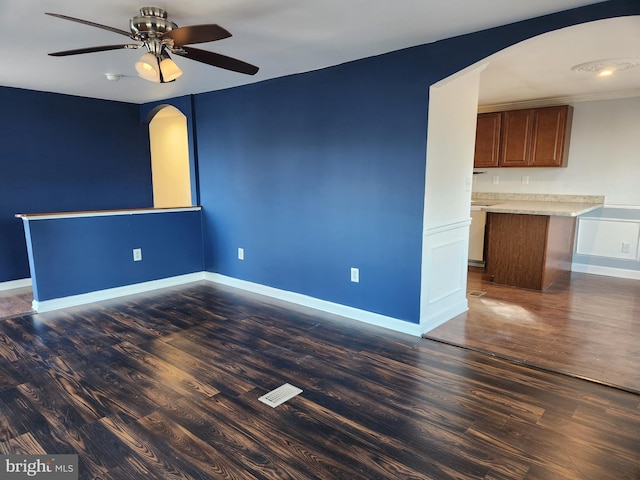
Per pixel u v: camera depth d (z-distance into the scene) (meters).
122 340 3.20
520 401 2.33
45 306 3.90
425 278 3.28
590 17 2.29
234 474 1.77
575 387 2.48
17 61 3.35
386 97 3.22
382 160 3.32
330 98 3.59
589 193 5.08
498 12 2.38
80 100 4.99
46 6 2.25
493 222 4.78
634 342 3.12
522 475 1.76
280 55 3.22
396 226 3.31
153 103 5.34
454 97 3.30
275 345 3.10
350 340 3.20
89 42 2.86
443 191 3.35
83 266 4.12
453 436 2.02
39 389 2.46
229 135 4.54
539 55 3.19
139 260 4.54
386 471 1.79
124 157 5.46
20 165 4.62
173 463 1.84
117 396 2.39
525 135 5.16
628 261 4.95
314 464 1.83
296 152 3.93
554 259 4.72
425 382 2.54
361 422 2.14
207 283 4.97
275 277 4.34
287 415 2.20
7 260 4.64
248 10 2.33
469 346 3.07
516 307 3.97
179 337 3.26
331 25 2.58
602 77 3.94
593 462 1.84
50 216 3.85
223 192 4.74
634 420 2.15
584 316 3.70
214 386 2.50
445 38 2.84
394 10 2.34
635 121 4.67
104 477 1.75
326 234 3.81
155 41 2.24
